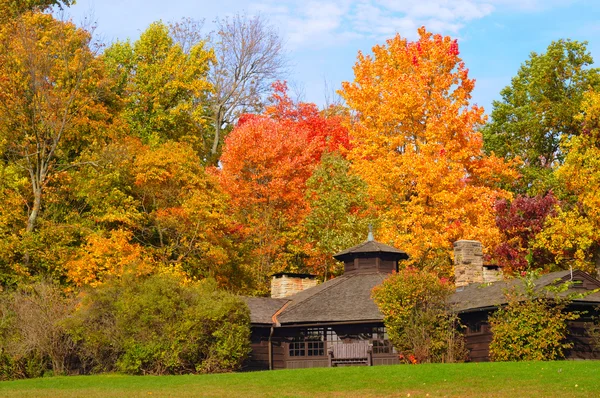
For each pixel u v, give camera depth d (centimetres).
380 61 5366
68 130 4344
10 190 4091
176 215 4125
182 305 3184
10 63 4134
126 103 5153
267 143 5231
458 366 2705
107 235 4112
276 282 4341
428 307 3294
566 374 2366
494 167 4850
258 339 3631
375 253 4006
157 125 5316
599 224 4578
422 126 4981
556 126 5641
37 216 4138
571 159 4594
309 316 3600
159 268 3888
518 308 3016
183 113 5428
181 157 4253
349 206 5050
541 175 5434
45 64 4091
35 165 4309
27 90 4144
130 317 3117
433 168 4503
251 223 5125
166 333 3114
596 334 3061
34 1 5025
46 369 3219
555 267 4984
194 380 2703
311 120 6225
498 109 5869
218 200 4284
